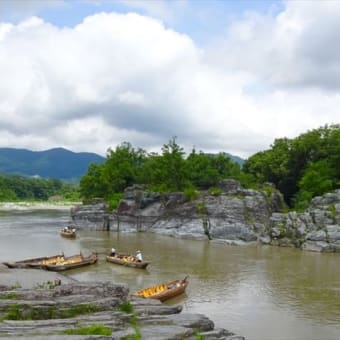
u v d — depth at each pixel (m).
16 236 101.69
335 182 113.06
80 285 38.62
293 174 131.50
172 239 100.44
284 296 54.34
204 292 55.38
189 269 68.19
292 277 64.06
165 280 60.91
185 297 53.09
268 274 65.69
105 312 35.38
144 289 53.00
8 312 33.69
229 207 102.12
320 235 88.19
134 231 114.19
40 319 33.88
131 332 31.88
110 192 141.00
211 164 143.75
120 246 89.25
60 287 38.31
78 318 33.72
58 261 69.50
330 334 42.34
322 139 129.00
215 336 34.69
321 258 79.38
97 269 67.00
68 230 104.12
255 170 144.75
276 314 47.66
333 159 120.56
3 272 60.16
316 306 50.59
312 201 99.75
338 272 67.69
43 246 87.94
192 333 33.72
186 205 109.56
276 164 133.75
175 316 36.75
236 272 66.69
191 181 128.62
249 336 41.47
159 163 129.25
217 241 97.19
